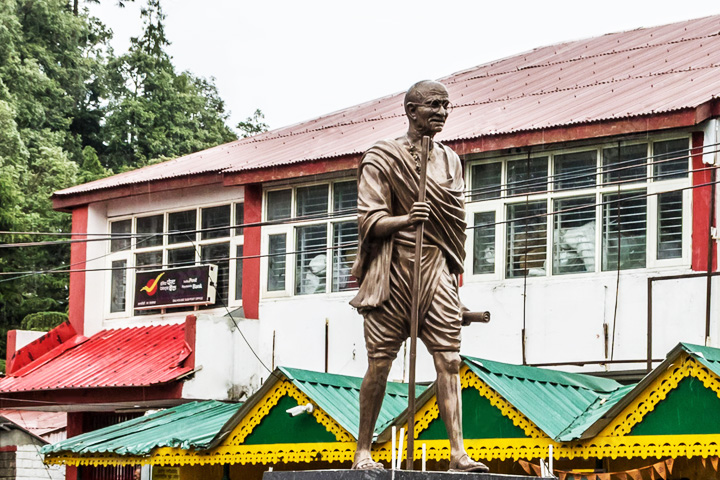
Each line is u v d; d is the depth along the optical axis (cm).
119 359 2277
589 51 2622
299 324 2183
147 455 1708
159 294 2395
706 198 1773
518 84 2436
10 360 2406
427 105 953
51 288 4031
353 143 2284
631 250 1844
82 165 4703
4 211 3775
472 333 1962
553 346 1884
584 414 1452
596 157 1891
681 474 1489
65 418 2803
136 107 5009
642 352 1805
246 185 2286
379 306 944
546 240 1920
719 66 2050
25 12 5025
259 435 1585
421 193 919
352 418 1509
